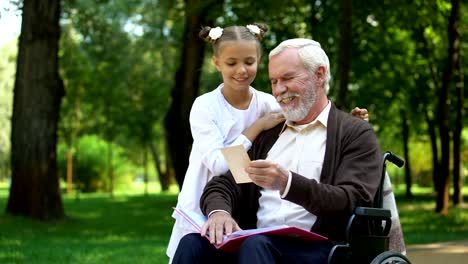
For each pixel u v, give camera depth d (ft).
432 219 52.16
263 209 12.26
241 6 48.29
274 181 10.93
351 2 41.39
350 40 41.57
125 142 130.52
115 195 105.50
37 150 45.96
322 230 11.62
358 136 11.79
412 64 66.95
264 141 12.55
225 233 11.31
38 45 45.65
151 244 33.68
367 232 11.23
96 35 66.03
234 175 11.19
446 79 55.36
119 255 28.91
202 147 12.84
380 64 59.93
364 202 11.31
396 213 12.69
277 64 11.94
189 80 56.59
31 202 45.91
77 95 93.30
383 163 11.98
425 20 50.55
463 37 64.54
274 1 47.16
